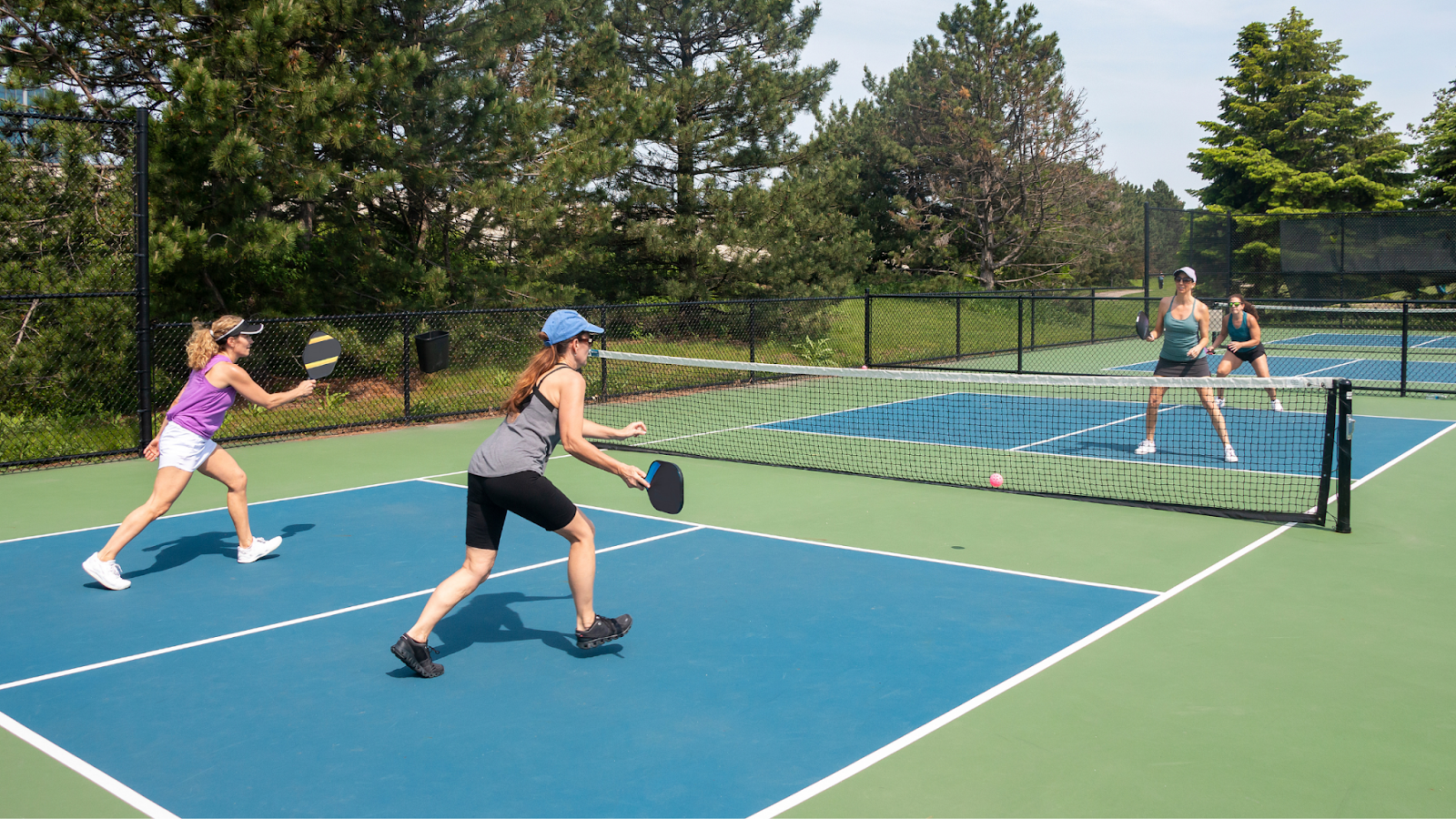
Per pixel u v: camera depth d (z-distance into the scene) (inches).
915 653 206.5
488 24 628.4
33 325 494.3
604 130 700.0
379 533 311.9
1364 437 474.6
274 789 152.6
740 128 890.1
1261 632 217.3
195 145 507.8
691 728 172.6
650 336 871.1
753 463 431.8
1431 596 240.7
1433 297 1093.1
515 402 193.0
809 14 920.9
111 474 415.5
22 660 207.9
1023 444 472.4
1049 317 1176.8
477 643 215.0
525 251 720.3
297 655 209.3
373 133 567.5
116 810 146.7
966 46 1421.0
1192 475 390.6
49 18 501.0
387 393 618.5
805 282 935.0
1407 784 150.9
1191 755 160.6
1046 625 222.8
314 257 625.3
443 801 148.3
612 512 340.2
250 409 566.9
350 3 551.5
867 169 1473.9
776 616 230.8
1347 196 1497.3
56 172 512.1
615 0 868.0
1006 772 155.4
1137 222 1619.1
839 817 142.0
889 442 483.5
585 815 143.6
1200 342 415.8
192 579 264.5
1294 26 1566.2
